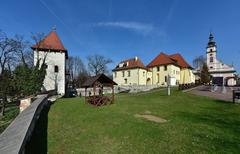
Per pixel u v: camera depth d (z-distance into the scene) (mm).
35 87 31375
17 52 39281
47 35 47562
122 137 10617
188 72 73812
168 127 12266
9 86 30406
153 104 22266
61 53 46094
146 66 74250
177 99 26609
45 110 18297
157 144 9578
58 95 40312
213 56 93062
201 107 20281
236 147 9195
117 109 18516
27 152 8906
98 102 21516
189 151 8781
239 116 15922
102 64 82812
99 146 9609
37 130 12023
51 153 8914
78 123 13633
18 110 22156
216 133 11195
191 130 11664
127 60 77000
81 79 84562
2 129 14750
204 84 60438
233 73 88062
